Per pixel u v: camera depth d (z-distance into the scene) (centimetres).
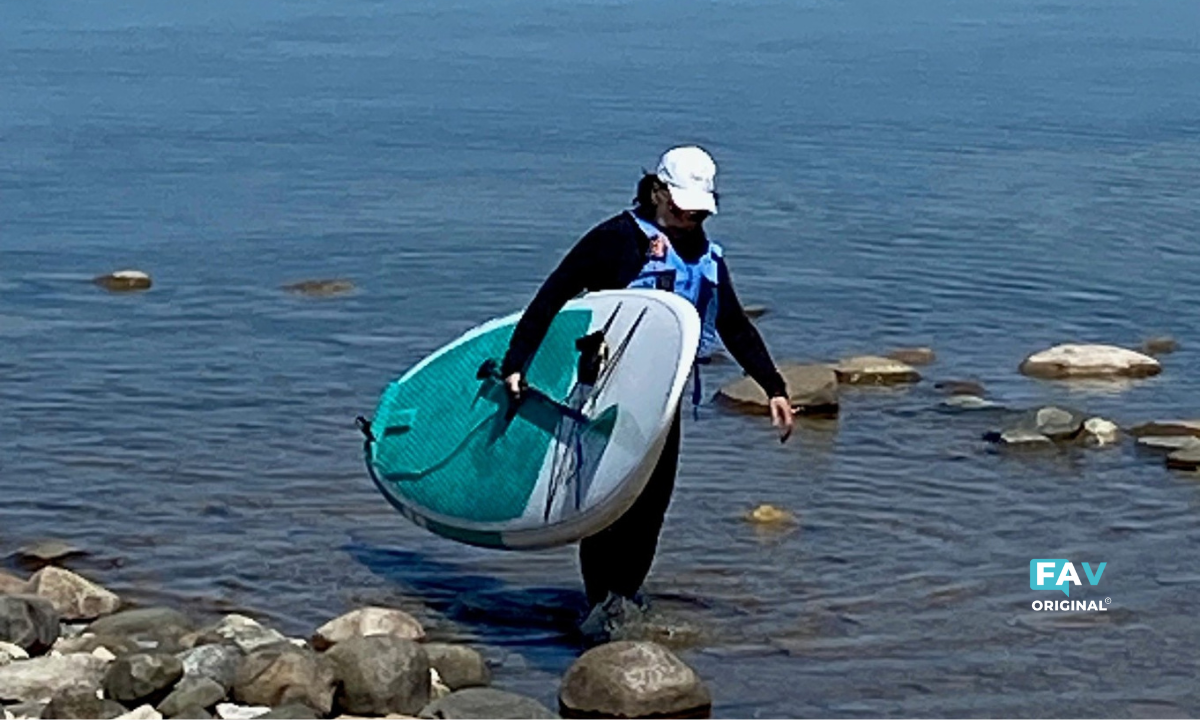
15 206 2170
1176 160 2625
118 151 2630
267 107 3183
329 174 2452
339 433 1258
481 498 938
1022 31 5000
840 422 1287
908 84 3634
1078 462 1195
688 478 1159
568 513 900
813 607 951
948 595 970
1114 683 859
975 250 1948
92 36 4484
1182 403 1345
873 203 2248
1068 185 2402
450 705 784
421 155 2641
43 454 1200
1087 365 1426
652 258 897
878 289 1752
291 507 1104
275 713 762
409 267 1836
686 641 904
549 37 4653
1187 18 5512
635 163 2592
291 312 1627
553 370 925
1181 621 938
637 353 890
